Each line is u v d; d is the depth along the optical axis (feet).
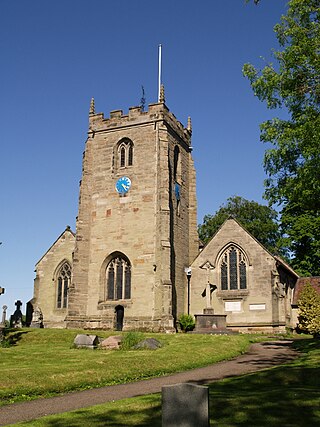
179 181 177.27
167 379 67.36
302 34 80.18
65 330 131.75
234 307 155.74
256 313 152.35
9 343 115.03
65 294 176.24
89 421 41.81
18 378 60.44
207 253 164.25
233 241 160.66
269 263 154.61
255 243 157.58
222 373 71.31
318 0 80.79
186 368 77.15
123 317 156.66
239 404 45.60
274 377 61.31
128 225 163.12
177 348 93.76
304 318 142.41
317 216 175.11
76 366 69.82
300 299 145.38
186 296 165.17
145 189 163.43
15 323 172.65
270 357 88.07
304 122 79.20
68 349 96.89
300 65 80.18
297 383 58.29
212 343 102.06
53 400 54.34
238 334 137.49
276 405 44.91
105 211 168.04
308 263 183.11
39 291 179.73
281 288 152.66
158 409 45.62
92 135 177.06
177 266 165.27
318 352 85.40
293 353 93.04
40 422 41.93
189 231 179.52
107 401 52.70
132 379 67.56
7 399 54.13
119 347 96.73
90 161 174.81
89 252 167.12
